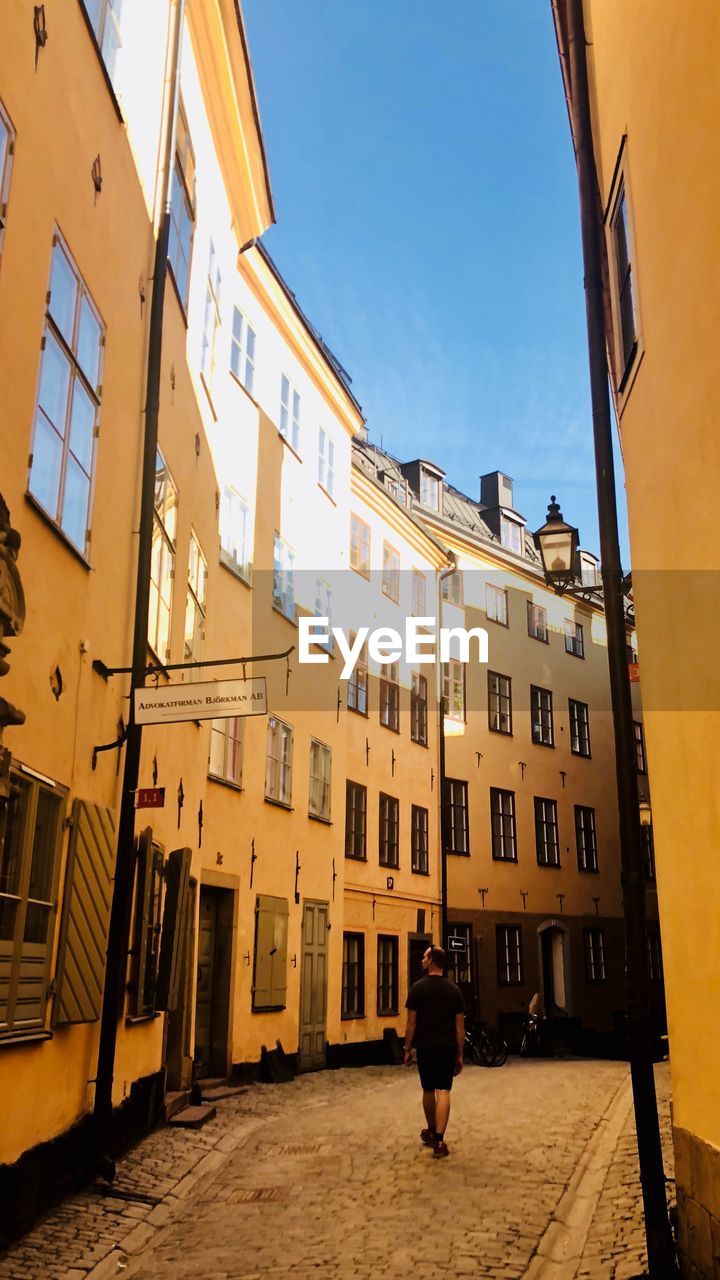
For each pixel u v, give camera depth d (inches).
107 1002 313.4
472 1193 292.5
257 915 603.5
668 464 225.9
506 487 1348.4
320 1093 544.4
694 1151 206.5
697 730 206.5
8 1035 241.0
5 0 237.8
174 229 430.9
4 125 237.3
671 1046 225.5
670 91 218.2
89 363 310.3
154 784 392.5
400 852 885.2
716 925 195.5
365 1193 296.7
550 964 1112.8
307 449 751.1
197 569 492.7
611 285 290.7
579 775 1211.2
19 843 248.8
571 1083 582.9
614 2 274.2
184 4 435.8
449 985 364.2
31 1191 252.5
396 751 900.0
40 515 260.5
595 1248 241.1
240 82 503.2
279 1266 232.2
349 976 770.2
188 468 466.9
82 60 301.3
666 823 230.1
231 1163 345.4
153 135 398.0
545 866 1117.1
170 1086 461.4
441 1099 350.6
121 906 325.1
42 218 263.3
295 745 691.4
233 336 621.3
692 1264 206.5
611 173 288.4
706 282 195.6
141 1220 269.9
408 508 1047.0
